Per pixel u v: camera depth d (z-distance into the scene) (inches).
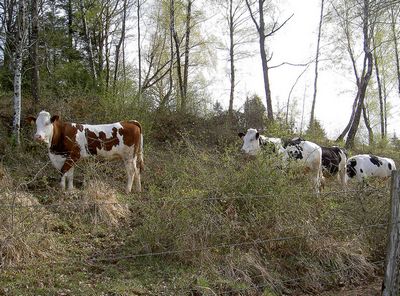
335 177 463.5
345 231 309.1
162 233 276.2
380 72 1286.9
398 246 214.2
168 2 921.5
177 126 644.7
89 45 759.1
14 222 256.5
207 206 288.2
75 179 424.8
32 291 222.8
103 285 235.0
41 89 646.5
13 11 770.2
